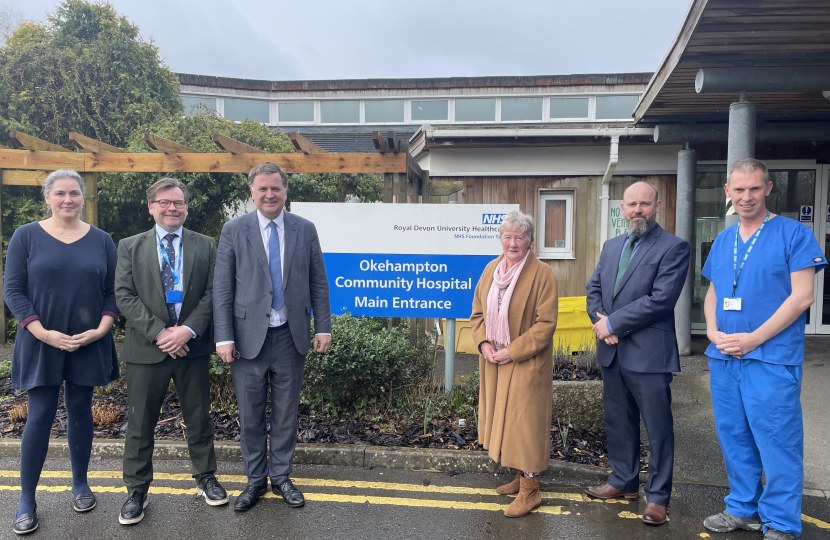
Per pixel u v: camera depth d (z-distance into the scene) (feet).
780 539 9.48
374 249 16.94
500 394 10.93
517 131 25.68
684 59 17.11
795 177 27.02
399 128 54.85
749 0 13.62
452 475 12.56
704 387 18.75
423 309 16.87
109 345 10.98
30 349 10.07
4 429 14.23
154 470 12.67
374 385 15.23
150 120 36.52
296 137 19.17
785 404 9.50
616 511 10.92
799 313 9.47
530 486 10.83
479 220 16.60
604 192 27.02
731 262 10.19
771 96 20.36
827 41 15.83
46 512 10.73
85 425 10.86
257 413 11.16
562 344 22.11
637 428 11.27
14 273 10.07
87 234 10.76
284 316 11.14
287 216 11.46
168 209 10.68
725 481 12.10
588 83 50.42
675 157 26.78
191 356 10.84
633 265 10.70
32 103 33.32
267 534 10.01
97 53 35.88
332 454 13.04
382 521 10.50
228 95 56.13
